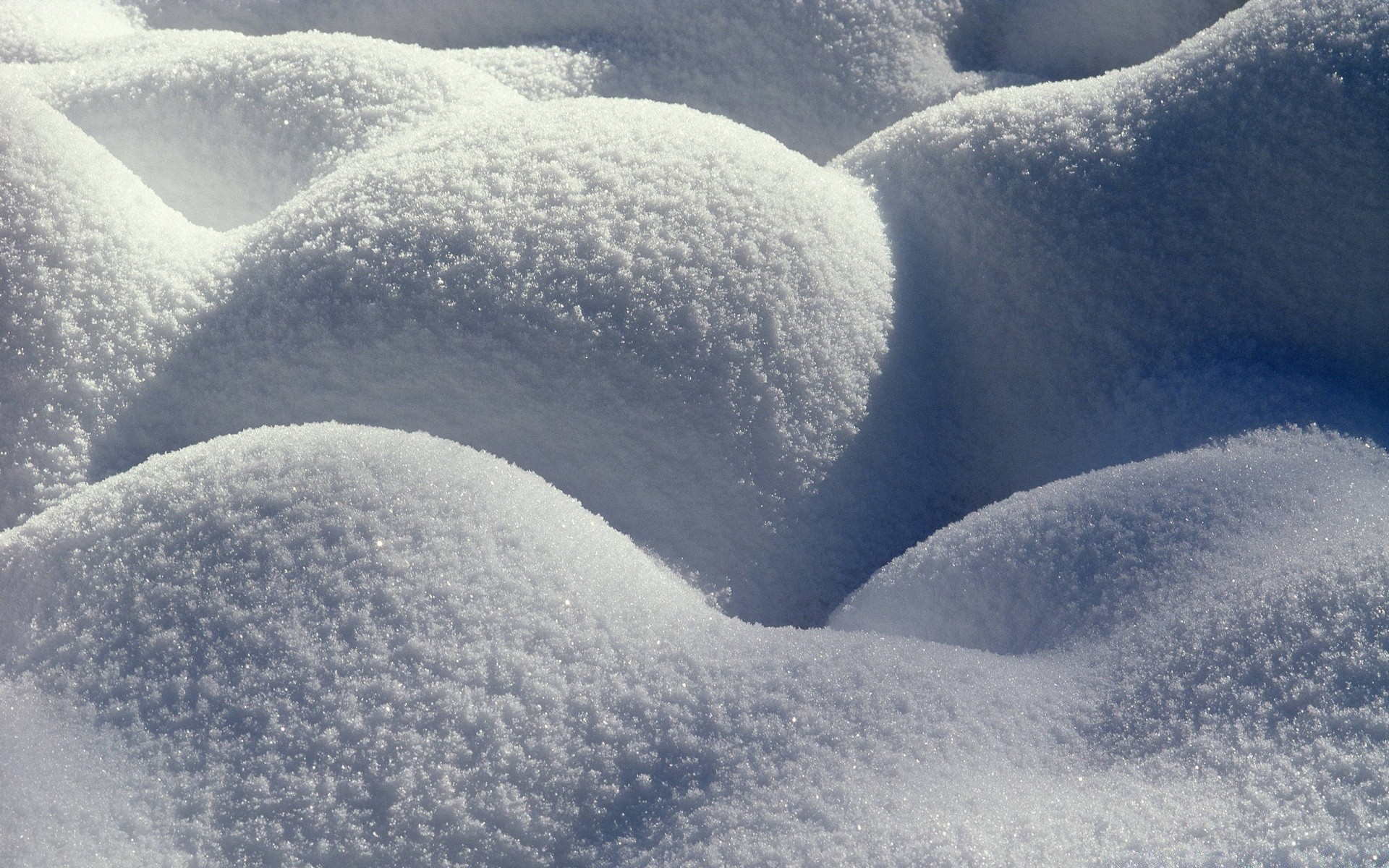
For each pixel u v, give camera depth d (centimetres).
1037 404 283
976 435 283
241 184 300
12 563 260
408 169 283
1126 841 245
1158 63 290
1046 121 288
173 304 278
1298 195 279
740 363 275
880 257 286
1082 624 260
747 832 247
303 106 301
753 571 271
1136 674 254
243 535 257
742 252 279
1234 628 254
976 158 289
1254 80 282
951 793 248
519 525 260
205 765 249
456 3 347
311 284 276
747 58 327
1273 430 271
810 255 281
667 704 253
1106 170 284
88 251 278
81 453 273
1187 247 281
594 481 271
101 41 327
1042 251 284
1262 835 243
